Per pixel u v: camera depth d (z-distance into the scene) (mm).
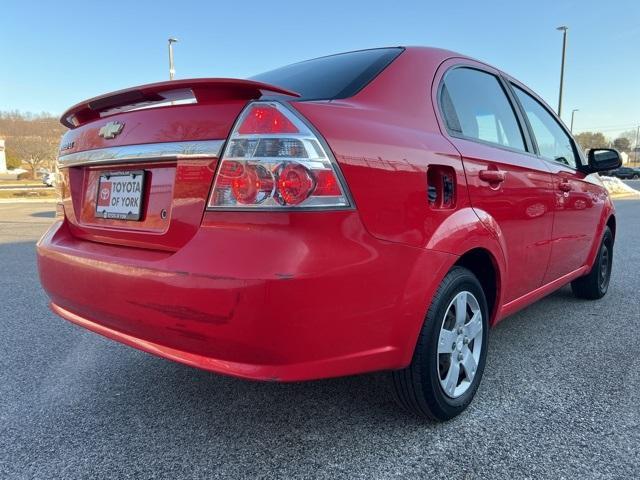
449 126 2277
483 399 2414
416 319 1890
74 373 2801
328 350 1649
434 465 1892
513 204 2516
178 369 2842
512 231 2523
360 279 1668
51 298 2312
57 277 2148
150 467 1917
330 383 2600
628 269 5508
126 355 3070
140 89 1811
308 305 1555
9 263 6117
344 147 1666
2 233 9367
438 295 2002
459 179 2117
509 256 2520
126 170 2021
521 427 2154
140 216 1928
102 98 1995
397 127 1959
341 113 1786
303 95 2059
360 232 1672
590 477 1811
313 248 1562
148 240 1867
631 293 4469
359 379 2645
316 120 1646
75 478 1858
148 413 2336
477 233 2174
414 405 2084
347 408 2338
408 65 2289
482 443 2035
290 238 1544
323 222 1585
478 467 1877
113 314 1875
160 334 1741
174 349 1764
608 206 4086
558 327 3502
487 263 2428
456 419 2227
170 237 1775
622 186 28000
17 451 2033
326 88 2104
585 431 2117
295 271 1521
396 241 1787
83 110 2199
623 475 1819
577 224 3432
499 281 2443
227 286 1535
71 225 2355
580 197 3441
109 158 2004
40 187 36500
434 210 1973
